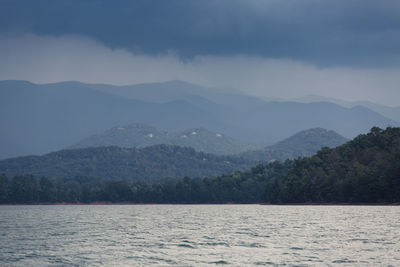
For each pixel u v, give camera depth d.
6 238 145.62
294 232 152.50
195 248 116.69
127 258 102.94
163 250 113.94
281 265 92.19
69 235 154.75
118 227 188.62
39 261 100.69
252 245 120.50
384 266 89.88
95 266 94.44
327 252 106.38
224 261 97.44
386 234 140.62
